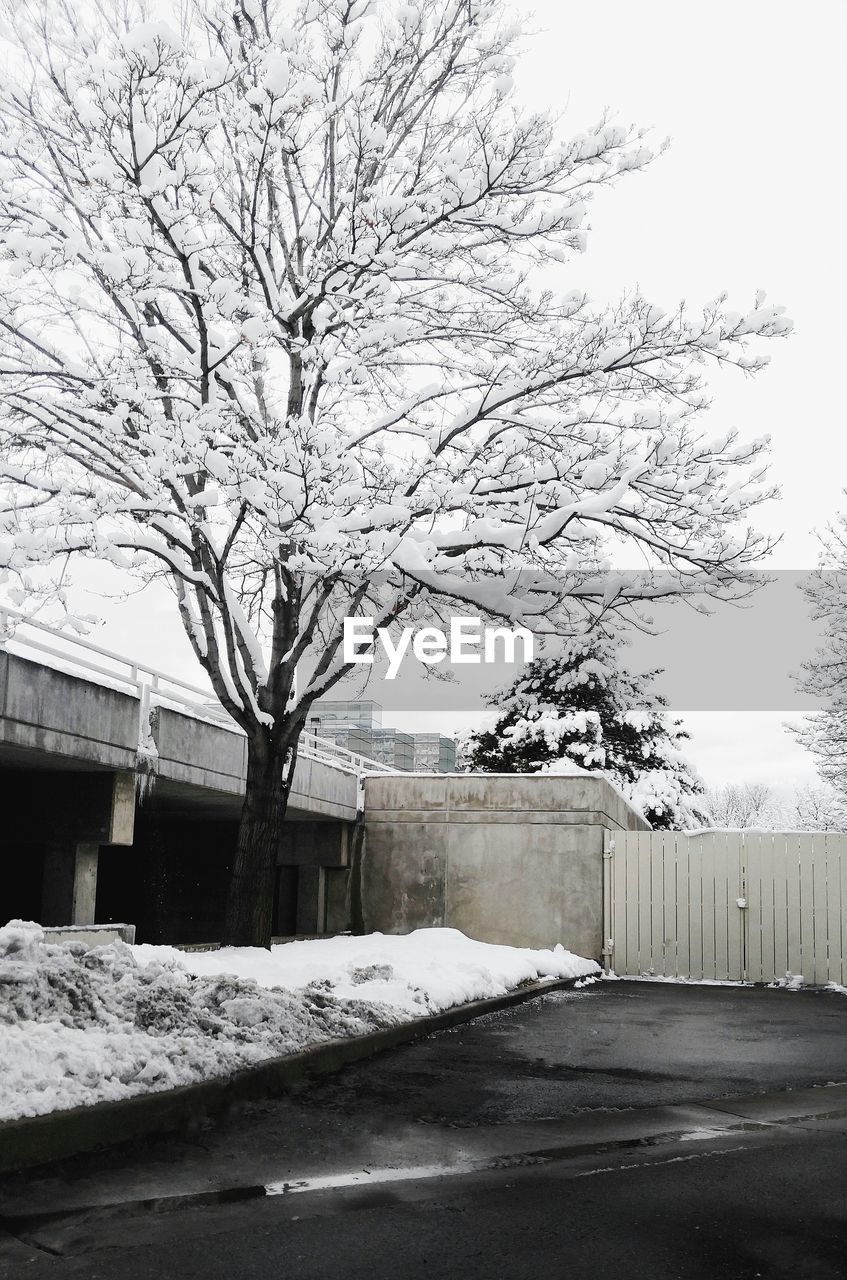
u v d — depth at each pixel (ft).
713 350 45.06
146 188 37.04
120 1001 23.99
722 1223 16.02
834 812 151.94
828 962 61.00
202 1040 23.59
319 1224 15.48
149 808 63.67
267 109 38.81
